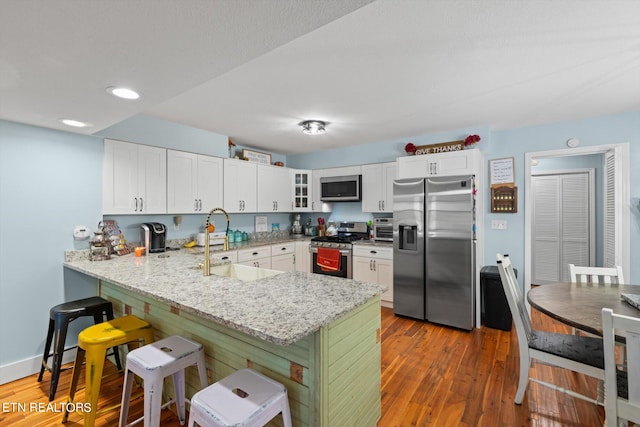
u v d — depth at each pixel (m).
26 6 0.98
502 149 3.68
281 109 2.89
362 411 1.63
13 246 2.29
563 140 3.33
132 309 2.23
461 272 3.24
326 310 1.37
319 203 4.91
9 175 2.27
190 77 1.54
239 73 2.14
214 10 1.02
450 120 3.26
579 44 1.76
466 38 1.70
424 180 3.47
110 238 2.84
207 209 3.61
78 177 2.61
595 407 1.93
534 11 1.47
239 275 2.58
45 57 1.33
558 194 4.78
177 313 1.88
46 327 2.45
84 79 1.55
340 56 1.90
